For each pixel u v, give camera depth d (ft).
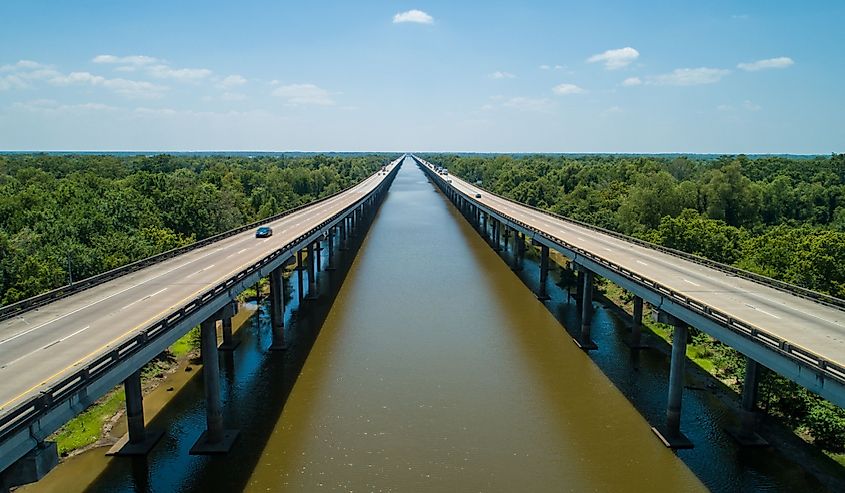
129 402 119.24
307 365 165.07
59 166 597.11
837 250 175.73
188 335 186.91
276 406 139.13
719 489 107.65
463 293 246.06
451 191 617.21
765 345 91.40
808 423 126.62
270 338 189.37
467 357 171.32
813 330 107.04
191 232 297.33
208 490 106.22
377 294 243.19
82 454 118.21
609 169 555.28
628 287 147.02
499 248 348.79
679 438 124.26
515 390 148.66
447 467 112.78
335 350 176.86
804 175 524.93
